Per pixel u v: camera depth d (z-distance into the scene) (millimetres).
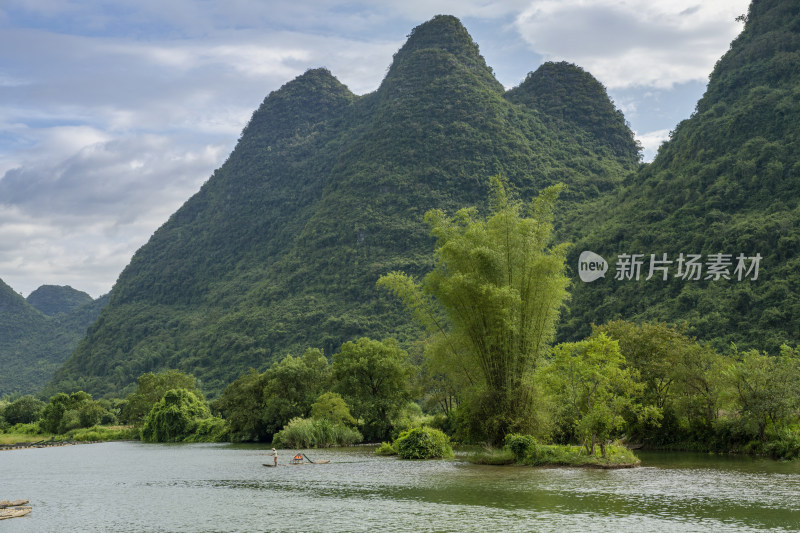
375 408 102562
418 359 129125
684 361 74062
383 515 34188
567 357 56312
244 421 116125
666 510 33688
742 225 177000
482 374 64062
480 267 60688
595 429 55500
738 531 28672
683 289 171375
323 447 93812
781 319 143375
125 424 182250
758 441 64625
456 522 31781
